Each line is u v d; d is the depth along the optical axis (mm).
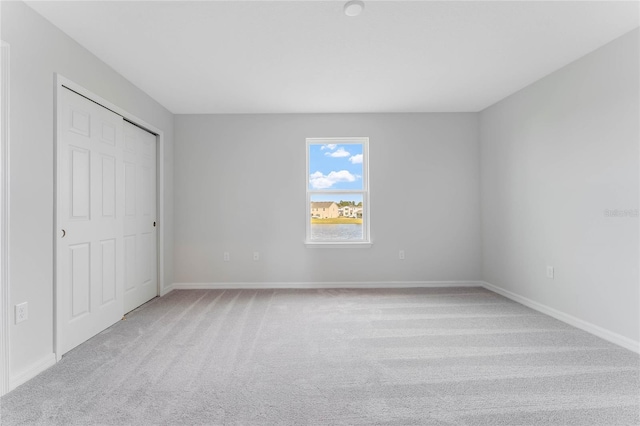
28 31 1854
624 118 2207
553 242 2857
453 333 2500
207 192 4008
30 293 1854
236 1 1866
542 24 2107
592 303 2473
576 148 2602
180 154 4000
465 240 4074
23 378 1774
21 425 1417
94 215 2494
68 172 2207
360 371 1901
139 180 3262
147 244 3426
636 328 2148
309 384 1756
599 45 2367
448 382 1772
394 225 4059
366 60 2623
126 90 2947
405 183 4059
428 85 3162
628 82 2178
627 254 2201
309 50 2451
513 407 1542
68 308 2207
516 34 2230
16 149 1768
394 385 1745
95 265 2504
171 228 3930
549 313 2916
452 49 2449
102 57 2529
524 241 3244
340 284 4039
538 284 3057
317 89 3242
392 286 4059
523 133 3236
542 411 1510
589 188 2484
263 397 1633
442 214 4074
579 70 2574
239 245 4023
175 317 2904
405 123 4055
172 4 1882
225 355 2119
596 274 2434
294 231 4031
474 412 1505
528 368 1926
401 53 2508
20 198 1794
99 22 2049
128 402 1587
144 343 2318
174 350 2197
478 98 3547
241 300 3465
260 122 4023
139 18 2016
